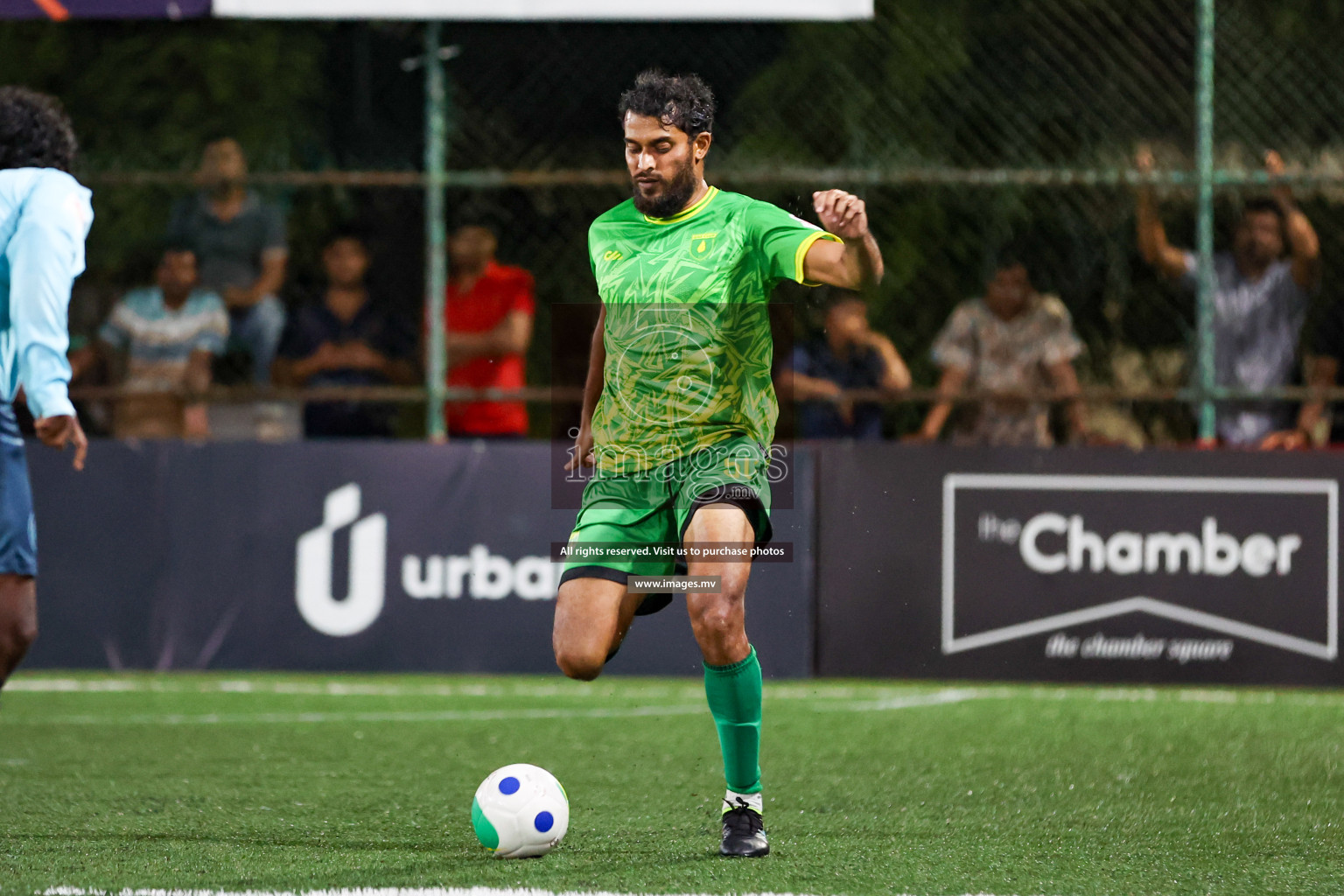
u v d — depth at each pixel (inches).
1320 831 664.4
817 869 574.2
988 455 1133.7
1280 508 1125.7
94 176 1162.0
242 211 1261.1
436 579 1142.3
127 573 1141.1
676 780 790.5
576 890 531.5
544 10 1116.5
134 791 751.1
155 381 1239.5
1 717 1014.4
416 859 588.4
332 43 1469.0
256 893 525.0
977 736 938.7
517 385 1237.7
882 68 1355.8
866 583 1130.7
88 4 1114.7
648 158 570.9
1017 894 539.2
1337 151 1270.9
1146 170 1175.6
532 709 1058.1
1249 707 1064.8
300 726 976.3
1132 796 748.6
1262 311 1210.0
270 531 1145.4
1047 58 1321.4
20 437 629.6
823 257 555.2
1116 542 1130.0
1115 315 1348.4
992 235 1353.3
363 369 1263.5
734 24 1357.0
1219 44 1284.4
